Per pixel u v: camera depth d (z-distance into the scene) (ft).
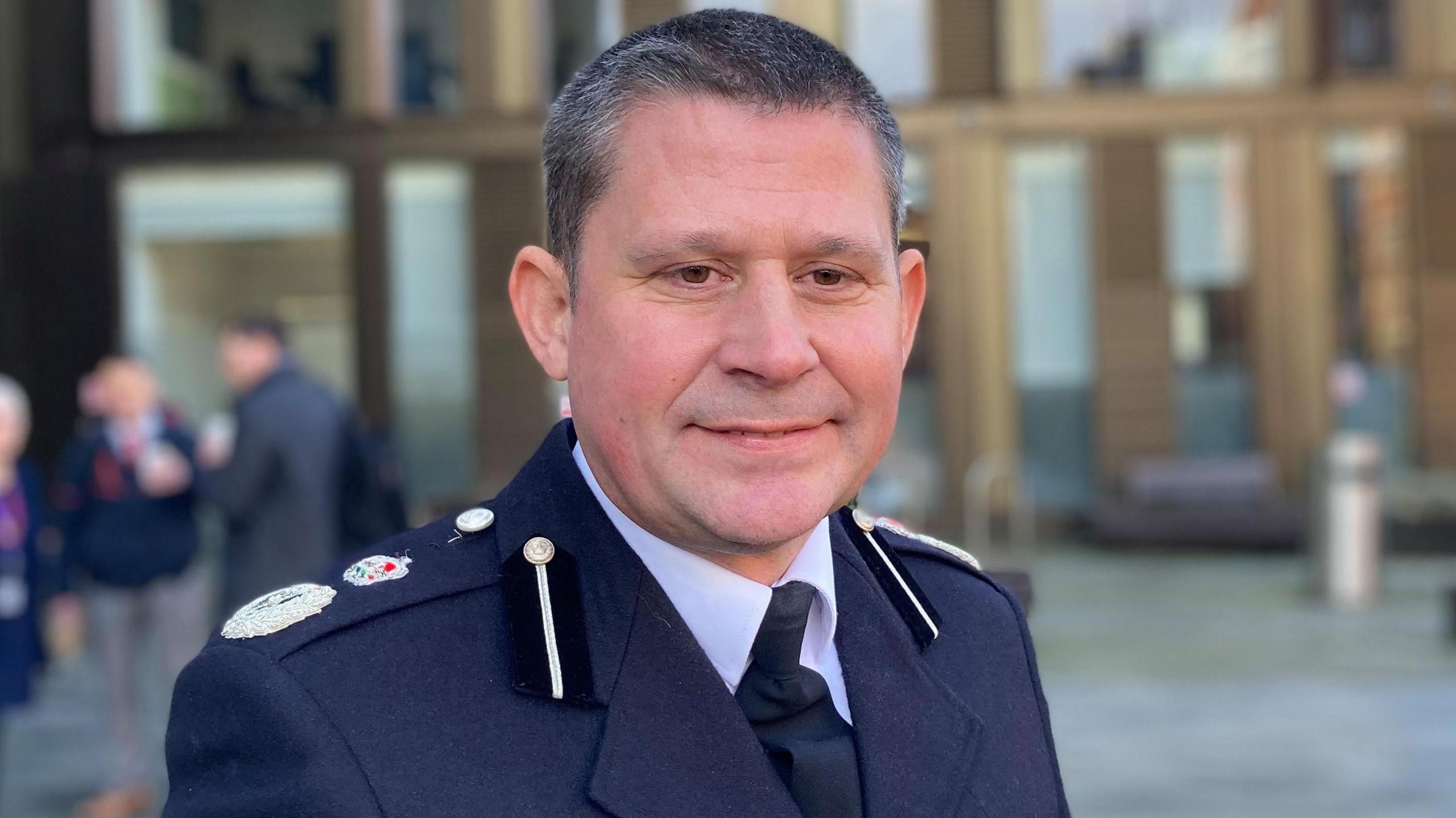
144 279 34.42
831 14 34.50
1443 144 34.17
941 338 34.88
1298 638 22.54
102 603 14.62
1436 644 21.66
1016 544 34.71
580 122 3.43
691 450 3.31
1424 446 34.24
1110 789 14.11
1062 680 19.83
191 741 3.36
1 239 33.47
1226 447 35.04
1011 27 34.68
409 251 34.55
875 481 34.81
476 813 3.21
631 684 3.43
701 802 3.35
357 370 34.32
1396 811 13.17
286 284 34.47
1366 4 34.50
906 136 34.73
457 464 34.30
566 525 3.64
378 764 3.20
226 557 14.26
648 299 3.31
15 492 13.87
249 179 34.47
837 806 3.52
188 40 34.53
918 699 3.84
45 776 15.88
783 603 3.60
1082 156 34.88
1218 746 15.85
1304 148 34.47
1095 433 34.88
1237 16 34.65
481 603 3.53
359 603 3.46
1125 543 33.88
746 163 3.25
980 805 3.78
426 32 34.55
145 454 14.79
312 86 34.58
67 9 33.94
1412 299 34.35
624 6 34.09
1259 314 34.68
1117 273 34.73
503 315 34.14
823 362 3.34
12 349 33.55
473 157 34.24
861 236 3.33
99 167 34.06
